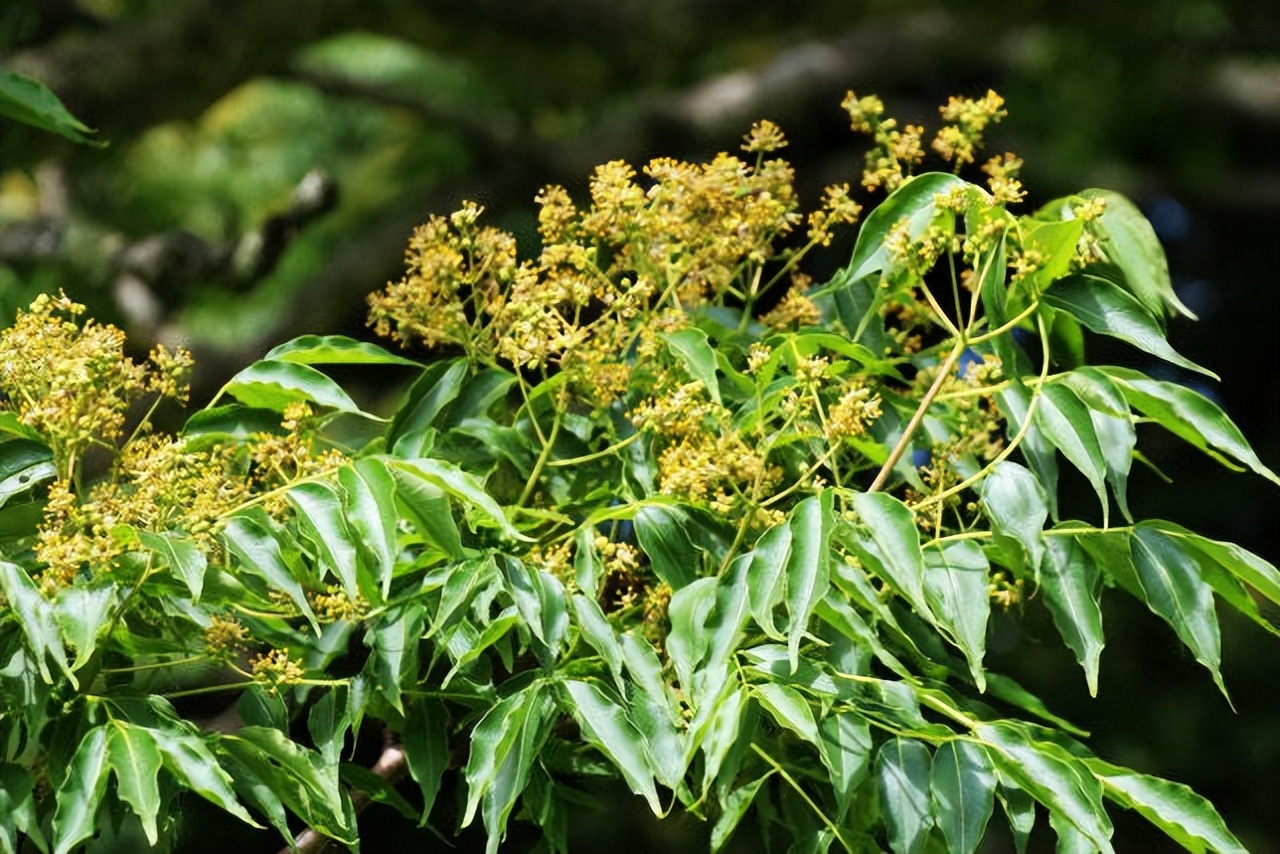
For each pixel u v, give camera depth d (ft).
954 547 8.69
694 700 8.52
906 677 8.60
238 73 16.22
